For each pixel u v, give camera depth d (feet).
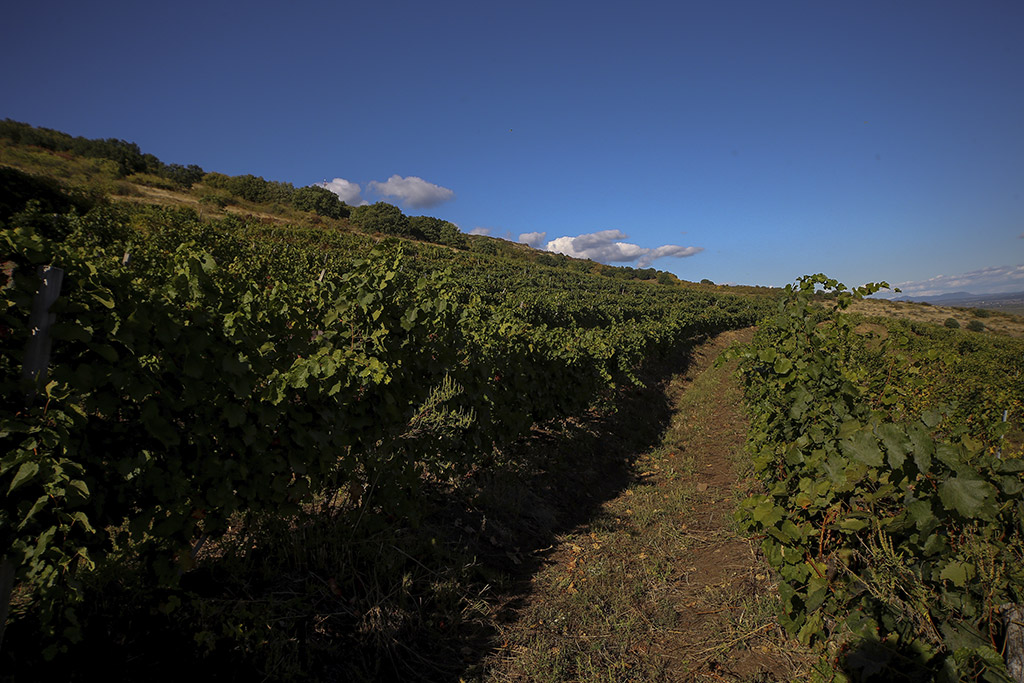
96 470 6.91
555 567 12.23
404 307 13.14
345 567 9.59
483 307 25.16
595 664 8.87
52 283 6.37
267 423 8.97
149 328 7.22
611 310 77.92
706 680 8.56
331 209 246.47
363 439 11.55
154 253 35.81
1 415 6.04
